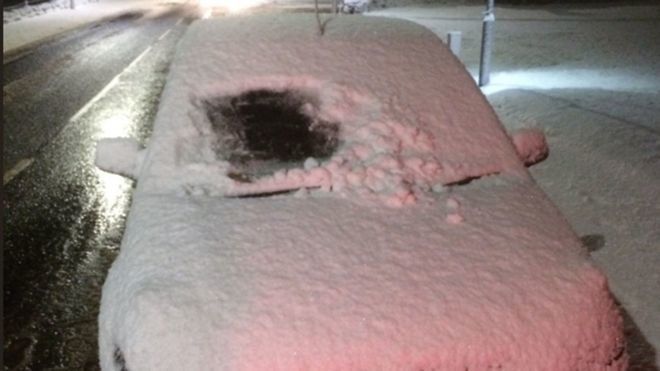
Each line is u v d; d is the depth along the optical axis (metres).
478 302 2.52
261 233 2.88
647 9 23.78
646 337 4.20
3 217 6.99
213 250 2.77
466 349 2.37
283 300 2.50
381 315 2.45
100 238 6.46
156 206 3.14
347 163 3.41
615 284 4.86
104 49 19.23
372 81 3.84
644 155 7.16
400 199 3.13
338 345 2.34
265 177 3.37
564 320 2.50
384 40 4.16
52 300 5.22
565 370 2.43
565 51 15.79
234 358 2.30
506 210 3.10
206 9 32.00
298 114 3.68
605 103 9.91
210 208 3.10
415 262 2.71
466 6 27.77
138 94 13.24
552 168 7.38
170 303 2.49
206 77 3.83
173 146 3.50
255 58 3.95
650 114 9.05
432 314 2.46
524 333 2.44
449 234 2.89
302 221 2.97
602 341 2.54
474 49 16.56
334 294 2.53
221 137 3.56
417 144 3.53
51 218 6.98
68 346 4.58
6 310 5.06
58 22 26.39
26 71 15.66
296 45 4.04
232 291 2.54
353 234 2.88
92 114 11.60
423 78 3.91
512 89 11.47
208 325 2.40
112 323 2.64
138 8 33.12
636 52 15.27
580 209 6.24
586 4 26.41
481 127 3.70
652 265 5.08
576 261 2.77
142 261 2.77
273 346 2.33
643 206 6.08
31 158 9.09
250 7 32.03
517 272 2.68
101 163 3.98
